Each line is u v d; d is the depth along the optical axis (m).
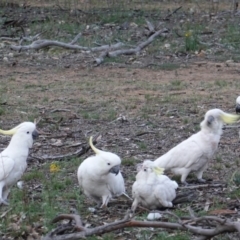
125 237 13.13
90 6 50.69
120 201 14.80
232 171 17.47
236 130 21.81
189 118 23.53
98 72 32.62
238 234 12.62
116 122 23.17
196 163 16.06
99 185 14.16
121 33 41.72
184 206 14.59
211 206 14.62
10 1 52.22
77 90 28.64
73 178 16.98
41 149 20.00
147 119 23.58
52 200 15.02
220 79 30.91
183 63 34.69
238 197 15.26
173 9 51.59
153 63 34.53
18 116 24.16
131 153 19.41
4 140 21.00
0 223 13.76
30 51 37.03
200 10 50.81
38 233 13.28
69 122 23.23
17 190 15.59
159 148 19.95
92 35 41.22
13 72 32.53
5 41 39.50
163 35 40.38
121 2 53.03
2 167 14.24
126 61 35.00
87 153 19.36
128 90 28.59
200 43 38.31
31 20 45.00
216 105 25.78
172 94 27.75
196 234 12.56
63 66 33.84
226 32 41.75
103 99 26.92
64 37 40.62
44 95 27.73
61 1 54.50
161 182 13.96
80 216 13.80
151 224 12.31
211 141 16.03
